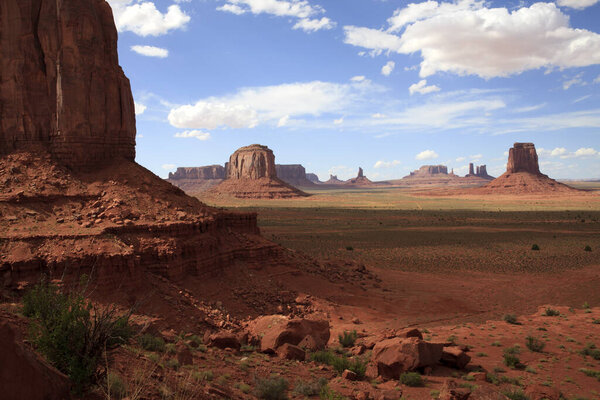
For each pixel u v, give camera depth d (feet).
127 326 28.12
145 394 26.11
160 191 102.27
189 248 91.04
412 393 46.70
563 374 59.11
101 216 83.92
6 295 59.31
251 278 105.60
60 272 65.57
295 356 58.65
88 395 22.89
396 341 57.41
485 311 110.22
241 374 45.68
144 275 76.89
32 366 17.48
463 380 53.36
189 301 79.15
